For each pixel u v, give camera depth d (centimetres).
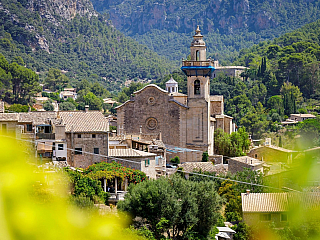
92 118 11038
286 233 5072
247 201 8994
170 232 8306
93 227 1820
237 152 16438
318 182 3794
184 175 12412
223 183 11056
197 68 15200
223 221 9156
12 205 1603
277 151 14875
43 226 1630
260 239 3625
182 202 8125
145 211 7906
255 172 11081
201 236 8138
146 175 10081
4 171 1628
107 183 9512
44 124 10700
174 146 15275
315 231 3238
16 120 10662
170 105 15325
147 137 15388
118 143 12544
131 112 15550
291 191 4538
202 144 15125
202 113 15200
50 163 9762
